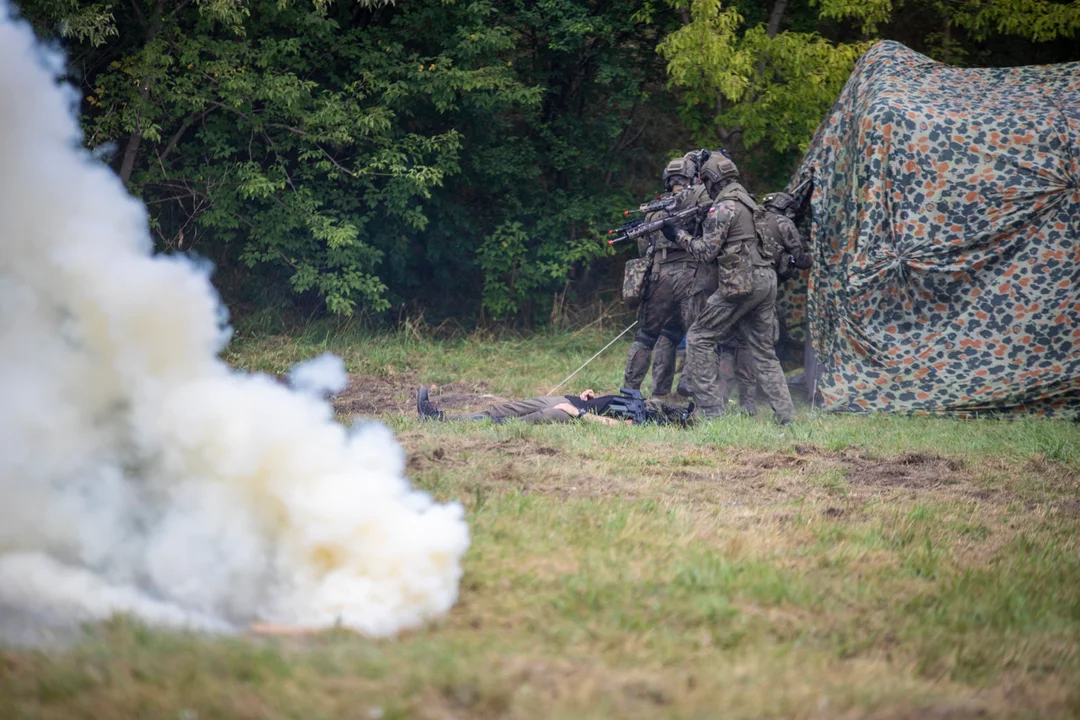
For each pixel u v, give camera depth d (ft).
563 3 169.99
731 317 104.83
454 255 178.09
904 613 50.24
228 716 33.37
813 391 122.83
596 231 179.11
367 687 36.29
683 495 71.87
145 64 143.13
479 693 36.22
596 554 54.95
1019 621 49.44
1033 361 114.73
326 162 158.20
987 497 77.20
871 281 117.29
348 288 159.43
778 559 57.36
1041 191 114.01
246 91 148.77
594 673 39.24
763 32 161.79
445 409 115.65
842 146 123.65
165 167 157.58
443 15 165.48
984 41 198.90
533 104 170.50
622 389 101.71
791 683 40.19
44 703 33.83
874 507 70.95
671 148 196.54
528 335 179.73
